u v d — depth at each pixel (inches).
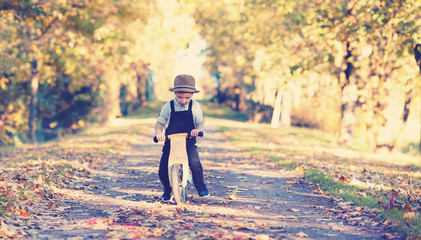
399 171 461.4
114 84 1494.8
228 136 929.5
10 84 1043.3
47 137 1407.5
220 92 2876.5
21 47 907.4
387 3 558.3
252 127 1316.4
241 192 325.7
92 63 1077.8
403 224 217.5
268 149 661.3
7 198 267.0
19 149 703.7
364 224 229.9
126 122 1515.7
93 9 778.8
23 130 1253.7
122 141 768.9
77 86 1166.3
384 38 734.5
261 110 1825.8
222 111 2463.1
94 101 1330.0
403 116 842.2
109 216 243.1
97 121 1453.0
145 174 413.4
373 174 416.5
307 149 681.6
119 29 882.1
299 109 1651.1
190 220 234.1
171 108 269.1
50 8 737.0
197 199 293.6
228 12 1275.8
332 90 1520.7
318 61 783.1
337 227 224.5
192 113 269.4
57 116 1323.8
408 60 803.4
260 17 973.2
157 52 991.0
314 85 1482.5
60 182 338.0
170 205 271.3
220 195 311.1
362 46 800.9
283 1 751.7
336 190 319.6
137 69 1428.4
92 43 840.9
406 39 541.3
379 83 826.2
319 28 654.5
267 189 340.2
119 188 339.6
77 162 433.7
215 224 225.8
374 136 846.5
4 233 204.1
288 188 344.5
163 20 994.1
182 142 263.1
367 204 269.7
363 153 692.7
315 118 1589.6
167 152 274.2
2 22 806.5
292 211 265.0
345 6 650.8
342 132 896.3
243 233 207.9
